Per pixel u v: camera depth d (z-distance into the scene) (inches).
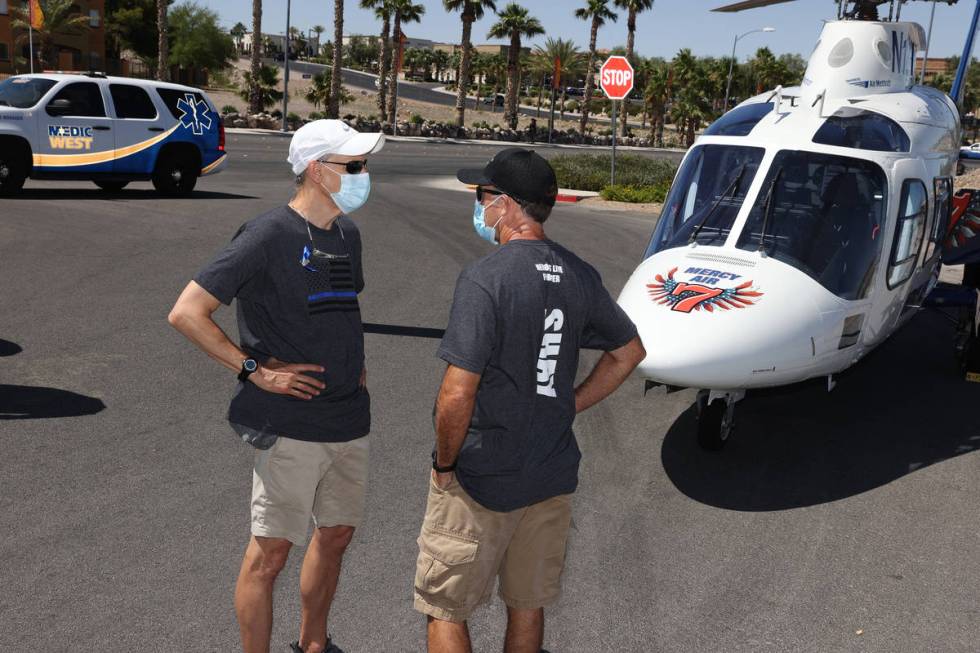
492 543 118.3
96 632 150.0
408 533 192.7
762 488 229.5
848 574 185.8
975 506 222.4
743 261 246.2
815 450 258.1
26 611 154.7
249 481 212.4
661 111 3206.2
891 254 269.0
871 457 253.8
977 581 184.5
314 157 127.0
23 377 276.1
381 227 636.7
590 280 120.3
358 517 140.1
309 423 130.2
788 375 234.4
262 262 125.4
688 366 221.5
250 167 1042.1
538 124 3651.6
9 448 222.1
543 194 116.6
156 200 684.7
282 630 155.1
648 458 246.7
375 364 315.0
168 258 467.5
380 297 419.2
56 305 362.9
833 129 271.1
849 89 303.0
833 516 213.9
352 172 128.3
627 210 929.5
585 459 243.8
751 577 182.9
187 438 236.2
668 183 1161.4
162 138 695.7
